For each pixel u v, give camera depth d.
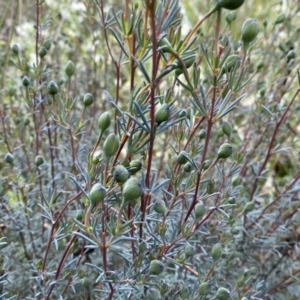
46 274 0.29
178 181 0.26
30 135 0.43
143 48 0.21
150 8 0.18
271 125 0.45
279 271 0.42
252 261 0.41
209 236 0.37
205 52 0.22
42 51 0.36
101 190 0.20
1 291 0.31
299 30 0.47
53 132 0.44
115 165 0.23
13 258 0.39
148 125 0.21
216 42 0.21
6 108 0.48
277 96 0.46
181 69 0.22
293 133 0.48
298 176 0.38
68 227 0.28
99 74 0.54
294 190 0.37
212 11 0.20
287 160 0.56
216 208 0.28
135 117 0.22
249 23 0.21
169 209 0.26
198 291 0.26
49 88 0.30
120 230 0.21
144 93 0.23
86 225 0.21
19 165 0.43
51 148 0.39
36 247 0.40
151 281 0.29
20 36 0.62
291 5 0.51
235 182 0.31
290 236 0.42
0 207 0.39
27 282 0.38
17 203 0.40
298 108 0.45
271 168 0.53
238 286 0.31
